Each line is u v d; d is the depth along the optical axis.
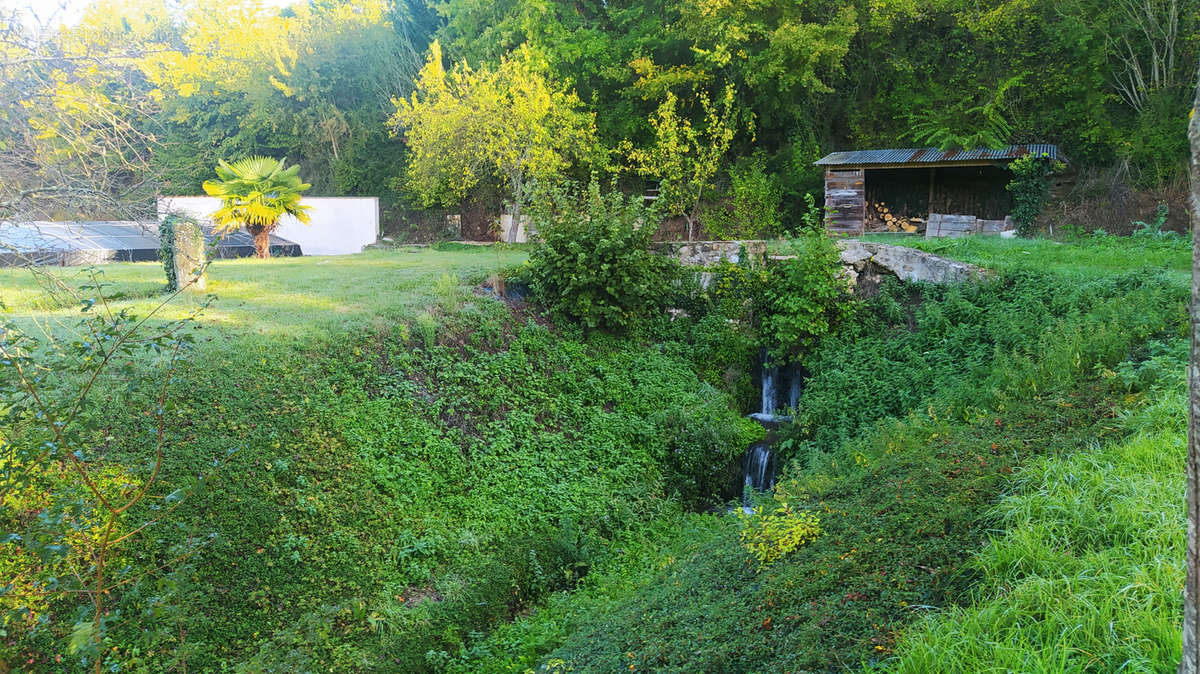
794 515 6.52
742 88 28.47
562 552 9.38
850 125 29.17
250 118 38.66
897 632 4.16
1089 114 23.83
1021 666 3.50
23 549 6.11
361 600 7.60
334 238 30.30
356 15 41.84
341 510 8.66
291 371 10.15
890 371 12.99
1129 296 10.80
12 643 5.80
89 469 7.28
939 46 28.06
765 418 14.49
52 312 11.13
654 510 10.95
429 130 26.62
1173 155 21.16
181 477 7.78
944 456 6.82
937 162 22.59
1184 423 6.02
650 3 29.50
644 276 15.04
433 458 10.13
